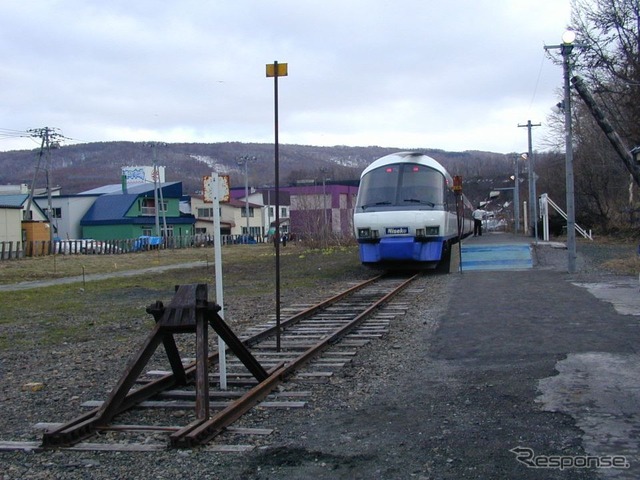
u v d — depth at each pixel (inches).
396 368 330.6
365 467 197.6
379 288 732.0
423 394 278.1
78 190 4239.7
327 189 2687.0
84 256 1609.3
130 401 266.1
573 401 254.8
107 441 227.3
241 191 3467.0
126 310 636.1
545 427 226.7
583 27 1143.0
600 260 904.9
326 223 2060.8
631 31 1131.9
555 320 437.4
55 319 587.5
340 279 893.2
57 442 221.8
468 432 225.1
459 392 277.7
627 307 477.1
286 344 408.5
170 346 291.4
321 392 288.7
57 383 325.1
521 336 389.7
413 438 221.9
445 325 446.6
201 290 254.5
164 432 235.0
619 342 358.0
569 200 773.3
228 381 303.7
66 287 908.0
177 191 2874.0
